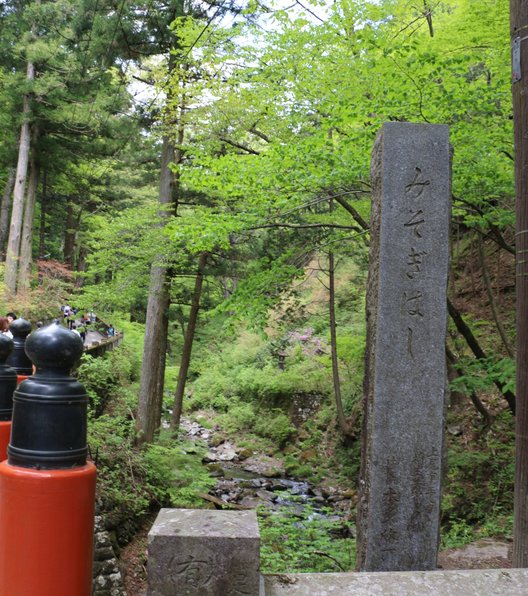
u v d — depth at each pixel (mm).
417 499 3189
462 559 5305
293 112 7207
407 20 8102
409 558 3162
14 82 14172
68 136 16453
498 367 6211
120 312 11977
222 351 20391
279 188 6512
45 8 13352
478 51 6527
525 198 3609
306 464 12758
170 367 17375
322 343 15992
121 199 17875
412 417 3223
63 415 1136
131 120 10695
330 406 13961
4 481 1092
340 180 6043
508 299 11352
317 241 9062
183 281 11891
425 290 3285
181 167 6617
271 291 8180
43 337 1159
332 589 1829
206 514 1879
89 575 1143
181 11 8719
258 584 1704
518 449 3514
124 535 6957
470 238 13570
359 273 15773
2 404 1818
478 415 9492
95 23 8969
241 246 11242
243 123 8289
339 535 7566
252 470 12852
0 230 18688
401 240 3305
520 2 3676
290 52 6684
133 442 9719
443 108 5445
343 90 6047
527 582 1925
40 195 20953
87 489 1136
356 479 11359
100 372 10328
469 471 8180
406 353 3250
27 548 1059
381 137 3416
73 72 13312
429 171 3354
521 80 3654
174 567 1688
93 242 9273
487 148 5832
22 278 14398
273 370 16375
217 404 17250
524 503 3422
